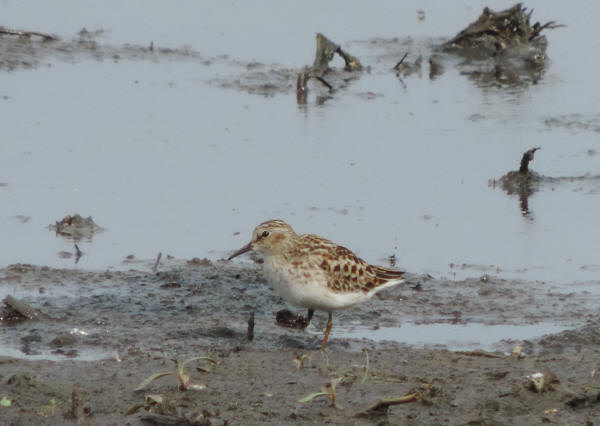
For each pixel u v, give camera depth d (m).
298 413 9.55
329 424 9.38
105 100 21.62
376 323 12.87
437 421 9.45
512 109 22.05
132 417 9.40
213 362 10.67
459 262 15.01
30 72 23.05
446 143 19.95
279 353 11.35
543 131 20.62
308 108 21.84
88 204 16.72
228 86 22.95
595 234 16.06
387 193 17.56
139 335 12.01
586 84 23.86
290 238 11.77
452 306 13.44
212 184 17.70
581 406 9.78
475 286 14.13
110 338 11.90
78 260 14.74
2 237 15.45
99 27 26.75
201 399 9.84
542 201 17.44
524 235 16.02
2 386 9.89
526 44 26.14
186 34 26.58
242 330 12.29
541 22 27.75
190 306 13.10
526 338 12.33
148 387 10.13
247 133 20.19
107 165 18.33
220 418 9.34
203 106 21.59
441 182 18.11
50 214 16.33
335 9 29.16
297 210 16.72
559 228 16.31
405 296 13.75
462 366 10.94
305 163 18.78
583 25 27.89
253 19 28.00
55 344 11.71
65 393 9.91
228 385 10.22
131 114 20.92
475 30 26.11
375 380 10.38
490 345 12.08
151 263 14.70
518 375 10.56
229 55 25.14
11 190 17.14
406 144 19.86
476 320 12.98
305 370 10.70
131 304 13.11
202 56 25.00
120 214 16.45
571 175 18.53
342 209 16.81
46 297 13.24
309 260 11.60
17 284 13.70
